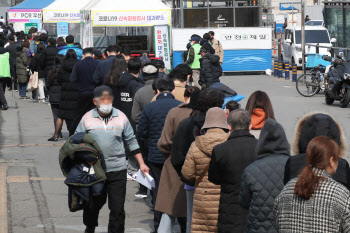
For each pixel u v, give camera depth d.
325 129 5.33
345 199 4.75
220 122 7.23
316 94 27.50
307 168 4.88
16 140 17.28
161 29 25.00
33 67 25.06
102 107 8.37
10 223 9.69
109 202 8.56
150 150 9.26
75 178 8.27
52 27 35.97
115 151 8.46
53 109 17.50
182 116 8.43
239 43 36.75
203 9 38.06
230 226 6.66
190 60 24.11
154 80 9.91
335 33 39.12
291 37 40.56
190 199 8.07
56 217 10.09
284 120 19.97
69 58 16.30
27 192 11.53
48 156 15.05
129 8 24.78
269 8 69.88
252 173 6.02
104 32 30.62
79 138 8.26
